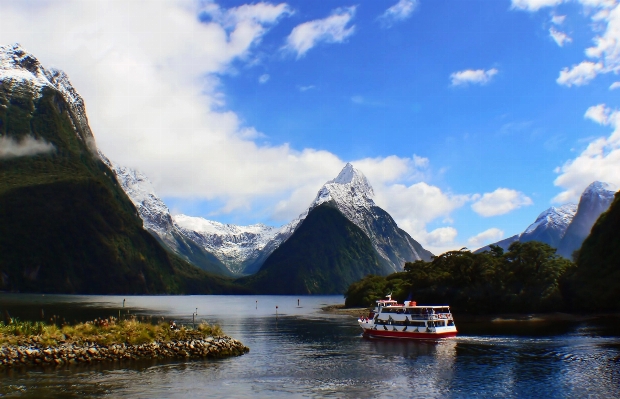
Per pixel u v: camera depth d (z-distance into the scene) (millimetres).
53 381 61531
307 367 73375
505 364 75562
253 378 65625
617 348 90312
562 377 66562
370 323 113562
